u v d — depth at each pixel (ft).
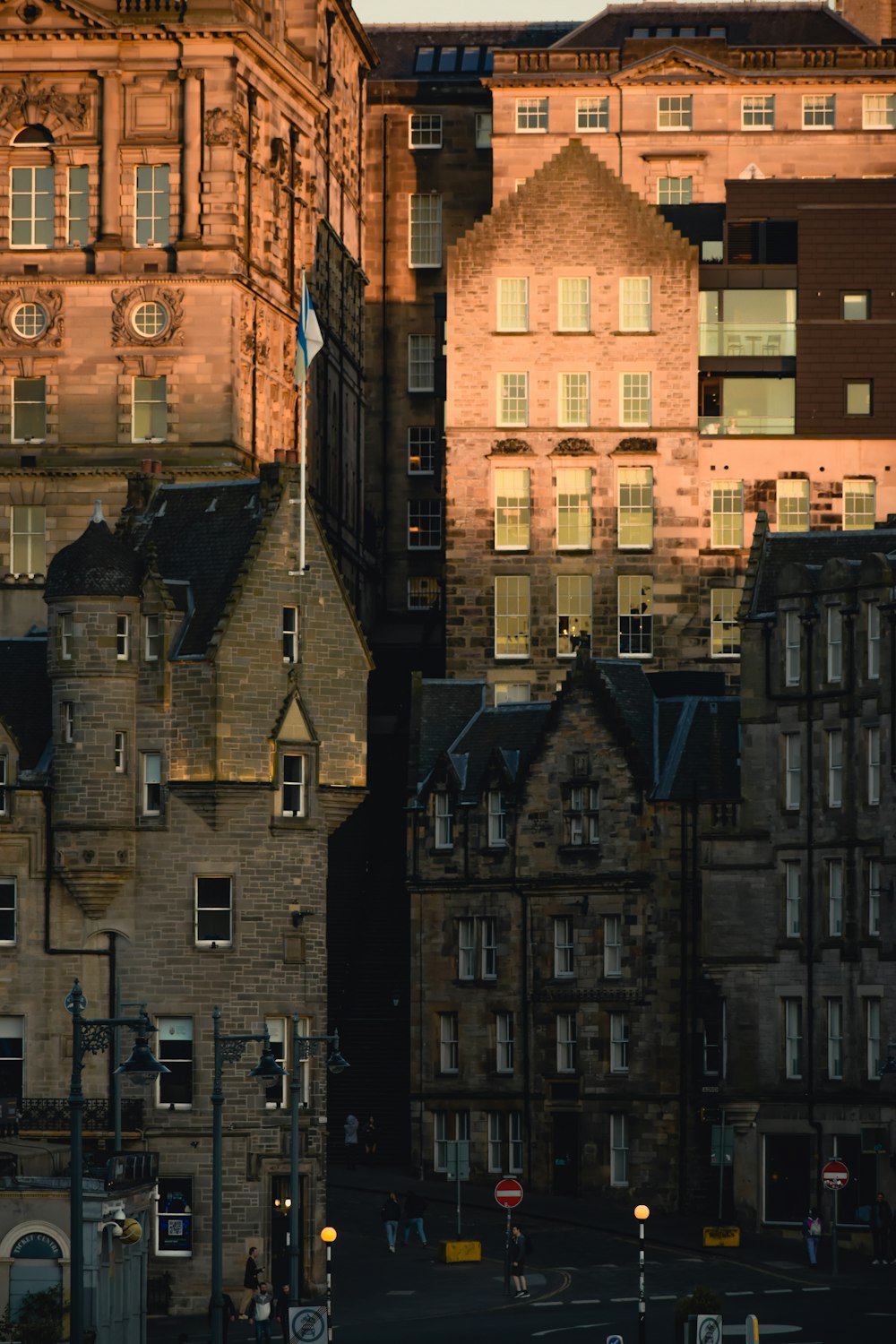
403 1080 473.67
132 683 375.04
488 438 536.83
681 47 598.34
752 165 590.96
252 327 516.73
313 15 561.43
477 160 639.76
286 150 532.73
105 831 371.56
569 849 453.17
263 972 372.99
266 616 377.71
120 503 503.20
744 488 535.60
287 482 384.47
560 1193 449.48
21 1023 372.38
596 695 454.40
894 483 536.01
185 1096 369.50
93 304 507.71
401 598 637.71
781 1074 422.82
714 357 539.29
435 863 466.70
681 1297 346.74
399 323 640.58
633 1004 444.14
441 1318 341.41
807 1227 385.29
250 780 373.40
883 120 592.19
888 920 411.54
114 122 507.30
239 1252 366.22
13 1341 290.76
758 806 430.61
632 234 538.06
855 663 419.33
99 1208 303.07
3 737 377.50
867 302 539.29
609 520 534.37
